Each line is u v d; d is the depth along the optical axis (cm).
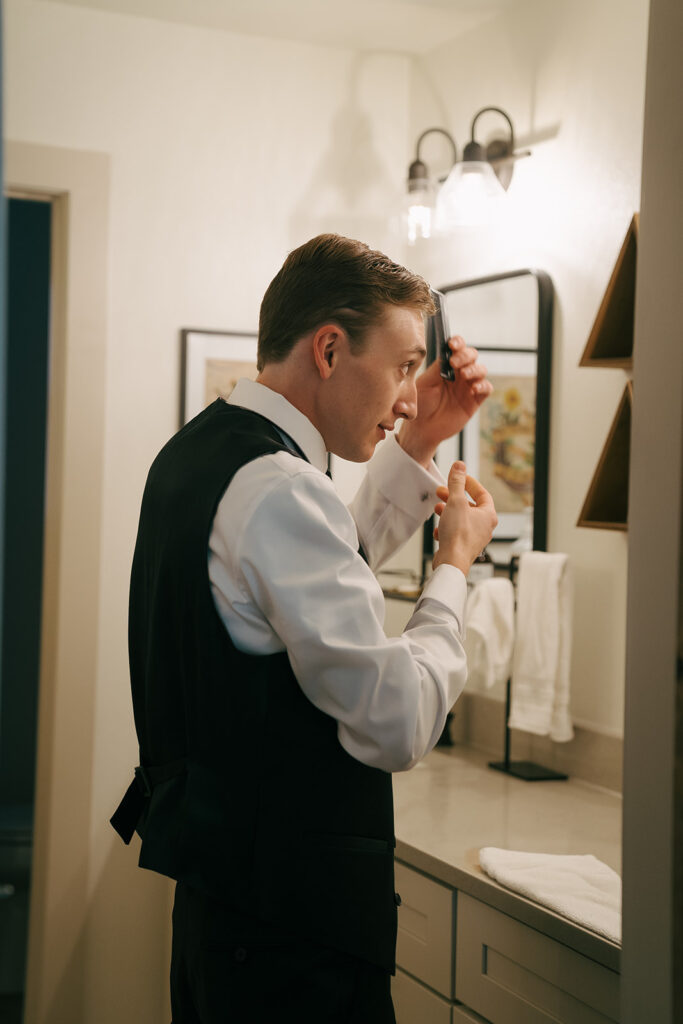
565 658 212
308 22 254
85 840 252
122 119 253
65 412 251
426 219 249
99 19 250
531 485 229
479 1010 157
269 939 106
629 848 106
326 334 112
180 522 108
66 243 251
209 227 261
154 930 256
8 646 379
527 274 230
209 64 259
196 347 259
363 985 110
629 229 188
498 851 162
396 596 263
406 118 276
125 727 256
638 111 200
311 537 101
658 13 105
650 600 105
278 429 115
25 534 381
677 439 102
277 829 106
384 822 112
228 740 106
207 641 106
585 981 137
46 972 250
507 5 238
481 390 143
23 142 246
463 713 253
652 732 104
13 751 378
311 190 269
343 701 101
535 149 231
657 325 105
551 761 224
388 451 147
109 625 255
